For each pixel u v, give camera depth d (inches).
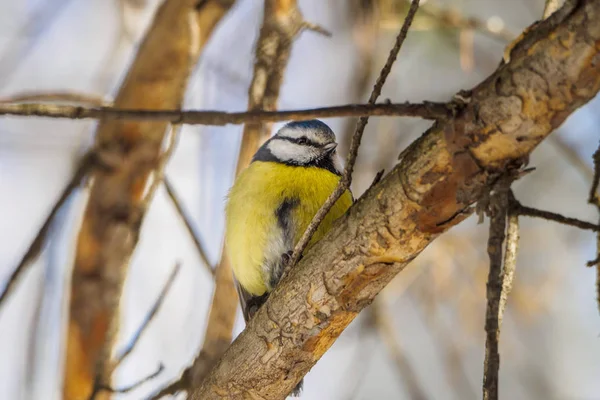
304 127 339.9
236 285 319.6
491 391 148.5
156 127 335.0
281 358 199.3
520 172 155.1
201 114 162.6
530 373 430.3
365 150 404.2
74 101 321.1
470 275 402.3
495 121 148.6
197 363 284.2
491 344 151.3
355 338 379.6
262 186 314.7
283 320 193.8
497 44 456.8
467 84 443.8
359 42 358.9
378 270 179.0
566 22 136.2
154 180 291.0
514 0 460.1
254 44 323.3
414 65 445.7
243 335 206.2
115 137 333.4
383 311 356.5
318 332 193.0
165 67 325.1
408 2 362.3
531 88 142.6
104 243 339.3
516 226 168.7
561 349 441.4
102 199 339.6
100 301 336.8
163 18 324.8
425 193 162.6
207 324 306.2
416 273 403.9
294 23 314.8
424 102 156.7
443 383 441.4
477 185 157.5
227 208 323.0
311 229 185.5
